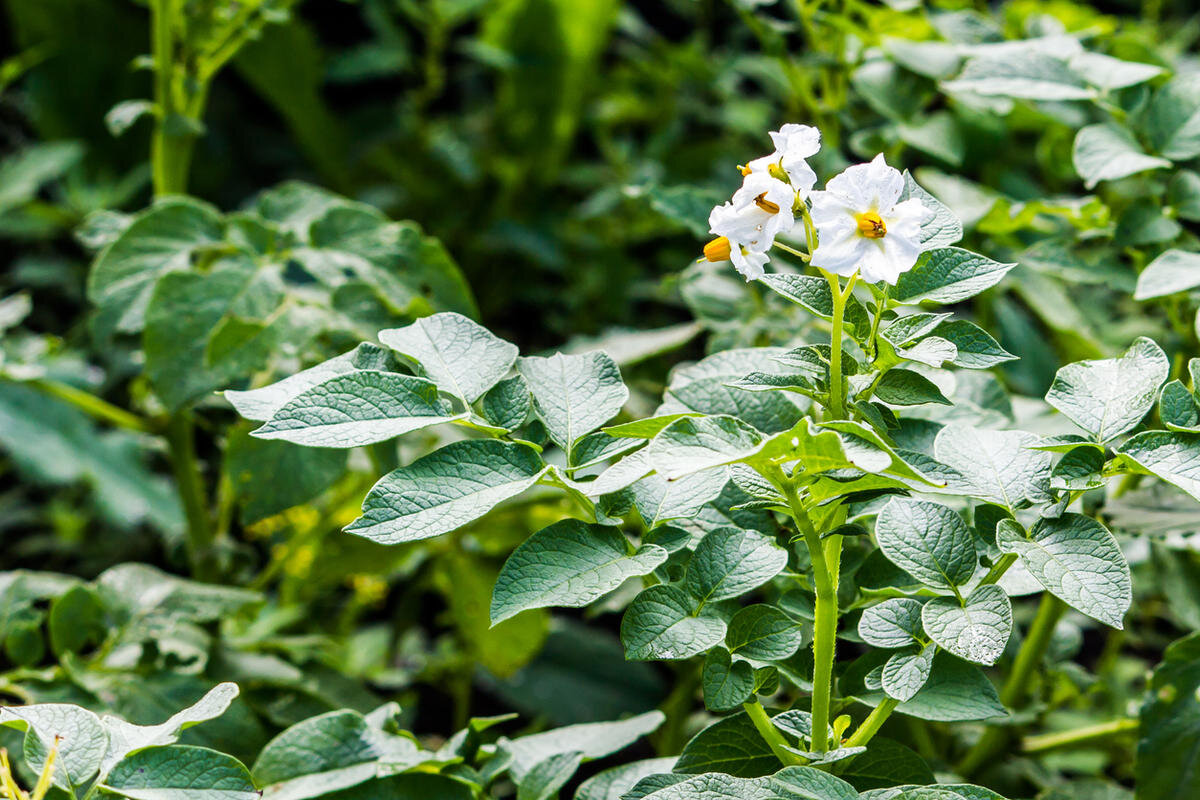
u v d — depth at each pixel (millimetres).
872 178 1154
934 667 1223
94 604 1420
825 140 1604
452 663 1924
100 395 2254
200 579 1616
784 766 1225
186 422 1556
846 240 1153
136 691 1393
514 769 1310
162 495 2281
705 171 2861
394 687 2064
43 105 2996
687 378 1267
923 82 1524
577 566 1181
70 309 2842
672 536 1207
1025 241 1581
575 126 2869
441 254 1465
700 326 1477
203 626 1481
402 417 1179
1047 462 1206
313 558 1694
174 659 1422
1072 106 1497
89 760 1179
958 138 1512
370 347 1233
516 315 2824
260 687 1444
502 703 2055
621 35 3467
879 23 1536
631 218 2670
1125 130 1389
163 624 1414
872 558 1267
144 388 1577
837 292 1174
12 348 1556
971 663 1222
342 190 3012
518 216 2854
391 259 1451
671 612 1187
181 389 1407
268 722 1428
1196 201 1369
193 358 1412
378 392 1181
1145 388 1199
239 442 1396
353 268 1445
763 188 1167
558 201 2961
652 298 2633
